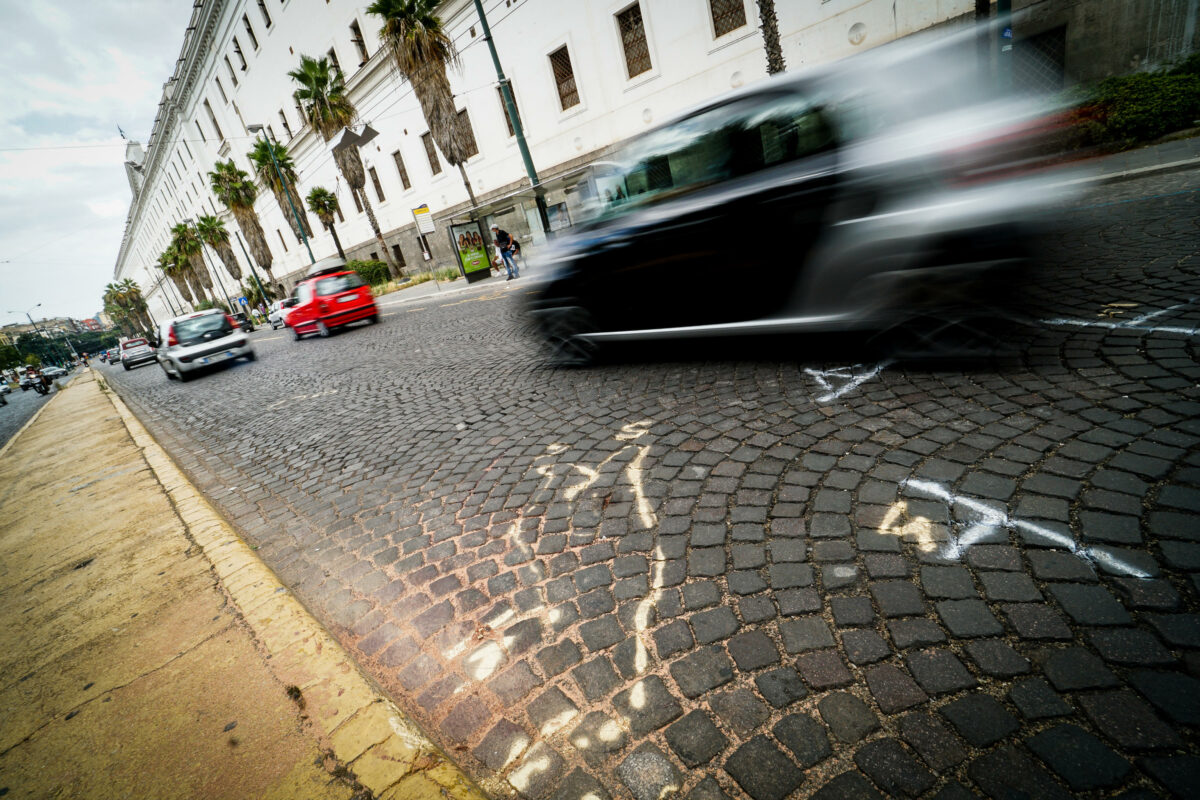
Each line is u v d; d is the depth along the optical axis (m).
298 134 33.22
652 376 4.23
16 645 2.47
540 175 19.52
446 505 3.07
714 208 3.60
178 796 1.49
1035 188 2.71
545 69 17.41
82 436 8.02
